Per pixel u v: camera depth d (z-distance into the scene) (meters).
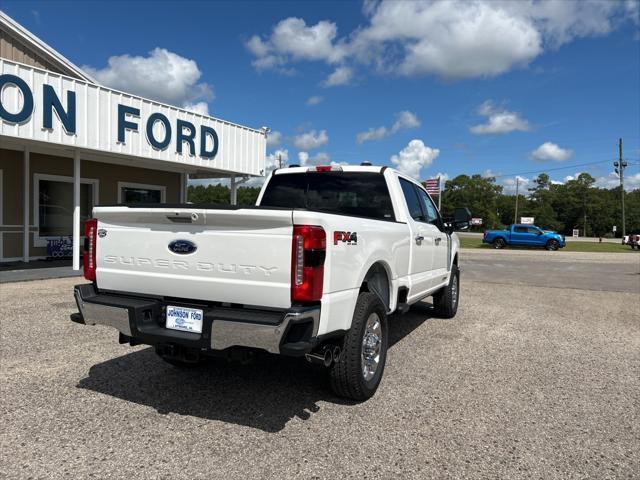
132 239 3.80
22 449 3.13
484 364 5.21
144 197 16.03
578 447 3.33
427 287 6.15
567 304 9.52
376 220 4.36
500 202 110.19
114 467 2.94
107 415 3.68
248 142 15.73
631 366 5.27
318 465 3.02
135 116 12.09
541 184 114.25
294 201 5.79
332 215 3.45
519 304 9.37
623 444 3.39
